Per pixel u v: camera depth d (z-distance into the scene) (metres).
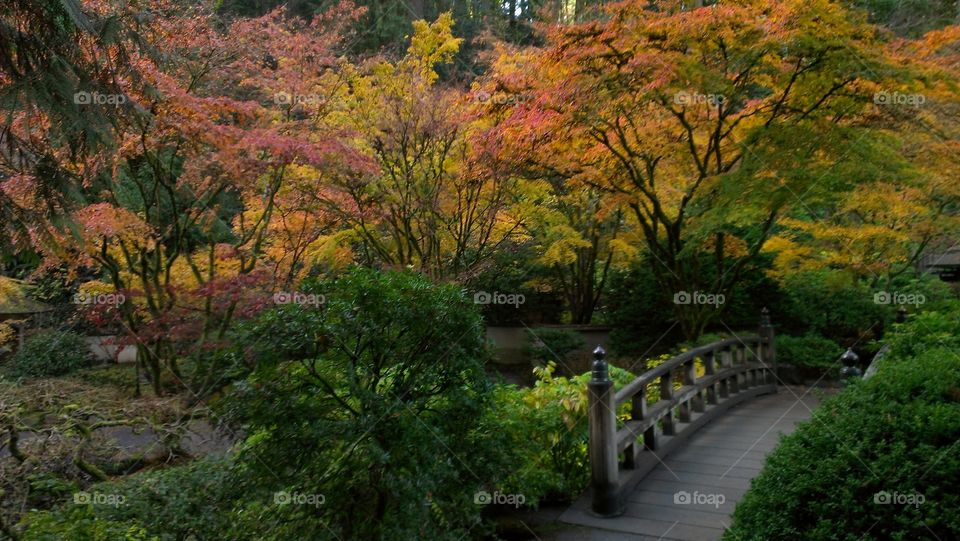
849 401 3.81
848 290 11.34
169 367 8.33
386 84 9.09
